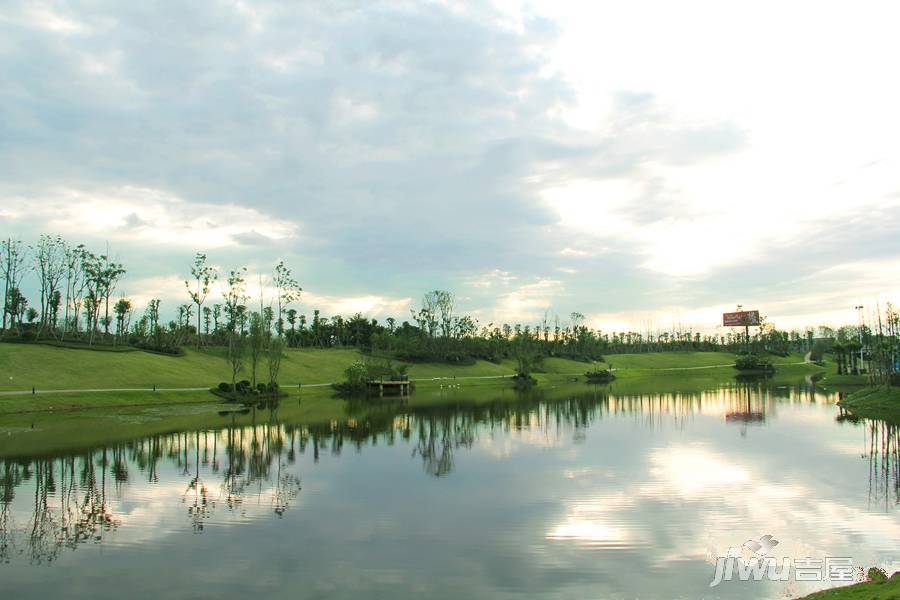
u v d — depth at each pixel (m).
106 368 86.50
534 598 16.62
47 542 21.45
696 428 50.34
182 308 129.50
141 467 34.75
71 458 37.53
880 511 24.45
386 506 25.98
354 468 34.31
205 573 18.52
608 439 44.41
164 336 115.44
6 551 20.59
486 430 50.59
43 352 87.38
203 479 31.56
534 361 144.00
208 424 54.94
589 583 17.62
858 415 59.50
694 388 104.38
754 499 26.48
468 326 161.25
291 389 97.12
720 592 16.97
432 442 43.97
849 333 190.62
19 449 40.69
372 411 67.56
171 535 22.19
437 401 81.69
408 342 143.88
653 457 36.81
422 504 26.28
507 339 167.88
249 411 67.38
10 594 17.06
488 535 21.98
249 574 18.42
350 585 17.56
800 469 32.72
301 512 25.16
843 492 27.56
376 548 20.67
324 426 53.78
